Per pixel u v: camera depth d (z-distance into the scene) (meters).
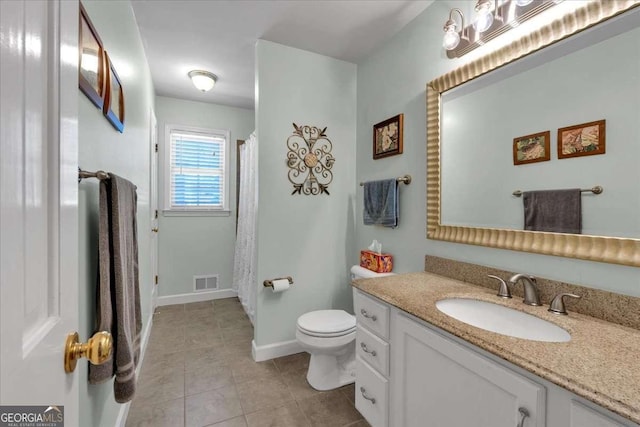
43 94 0.46
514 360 0.74
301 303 2.21
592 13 0.98
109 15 1.24
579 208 1.02
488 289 1.31
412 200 1.77
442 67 1.58
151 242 2.62
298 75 2.15
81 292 0.93
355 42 2.04
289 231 2.16
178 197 3.24
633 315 0.89
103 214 0.96
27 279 0.41
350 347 1.84
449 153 1.52
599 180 0.97
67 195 0.54
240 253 3.01
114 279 1.00
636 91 0.89
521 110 1.20
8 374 0.35
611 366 0.68
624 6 0.90
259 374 1.90
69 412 0.53
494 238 1.29
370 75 2.19
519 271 1.21
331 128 2.28
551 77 1.10
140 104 1.99
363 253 2.08
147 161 2.33
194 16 1.77
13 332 0.37
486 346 0.81
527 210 1.18
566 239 1.04
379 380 1.28
